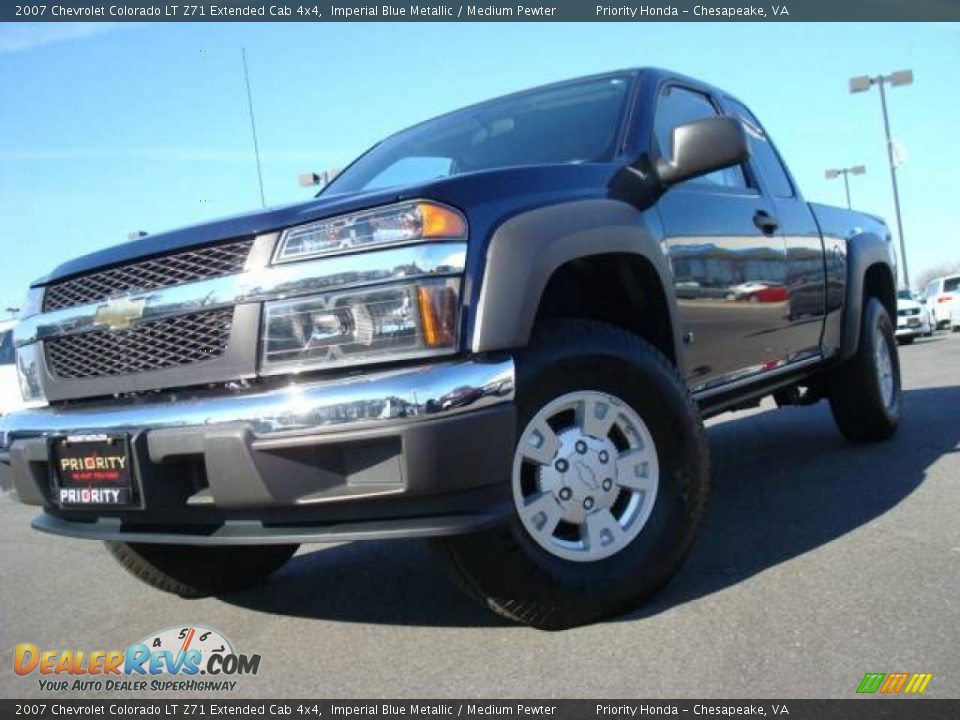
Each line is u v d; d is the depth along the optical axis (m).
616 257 3.19
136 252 2.95
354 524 2.57
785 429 6.88
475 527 2.51
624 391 3.00
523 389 2.75
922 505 4.09
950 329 27.70
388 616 3.26
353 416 2.49
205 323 2.79
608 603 2.88
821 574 3.25
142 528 2.89
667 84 4.13
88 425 2.90
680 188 3.75
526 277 2.70
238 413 2.60
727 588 3.18
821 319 4.89
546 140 3.78
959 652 2.53
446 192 2.70
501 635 2.91
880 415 5.55
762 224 4.30
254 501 2.59
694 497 3.09
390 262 2.61
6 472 3.27
